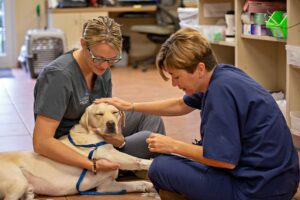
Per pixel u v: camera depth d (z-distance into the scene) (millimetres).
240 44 4160
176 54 2055
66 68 2584
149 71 7398
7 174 2486
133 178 2988
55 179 2604
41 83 2568
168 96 5551
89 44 2459
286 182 2092
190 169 2213
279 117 2082
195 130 4090
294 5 3322
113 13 7930
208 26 4602
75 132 2719
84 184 2637
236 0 4074
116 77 6891
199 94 2502
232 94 2037
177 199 2375
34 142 2596
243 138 2076
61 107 2559
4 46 7805
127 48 8000
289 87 3426
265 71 4285
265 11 3887
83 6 7422
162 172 2277
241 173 2090
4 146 3723
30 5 7711
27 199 2561
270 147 2051
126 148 2857
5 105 5145
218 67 2146
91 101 2756
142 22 8234
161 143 2156
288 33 3361
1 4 7684
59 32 6875
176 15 7484
